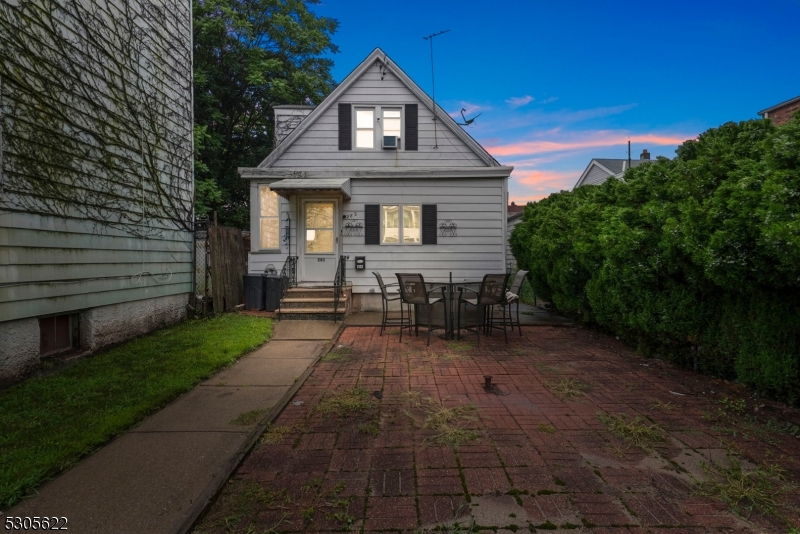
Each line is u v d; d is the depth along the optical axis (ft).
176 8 26.40
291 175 33.19
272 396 13.51
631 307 18.17
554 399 13.07
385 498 7.78
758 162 11.82
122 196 20.74
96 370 15.93
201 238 29.12
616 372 15.99
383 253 33.09
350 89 34.35
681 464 8.95
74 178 17.40
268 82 59.31
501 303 21.70
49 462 8.84
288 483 8.35
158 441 10.25
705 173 13.52
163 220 24.63
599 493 7.88
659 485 8.13
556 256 25.34
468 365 17.16
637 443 9.92
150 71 23.41
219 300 28.73
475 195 33.14
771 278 11.06
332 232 33.12
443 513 7.30
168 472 8.78
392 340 22.27
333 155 33.99
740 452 9.41
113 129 20.08
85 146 18.10
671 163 16.65
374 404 12.71
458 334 22.39
